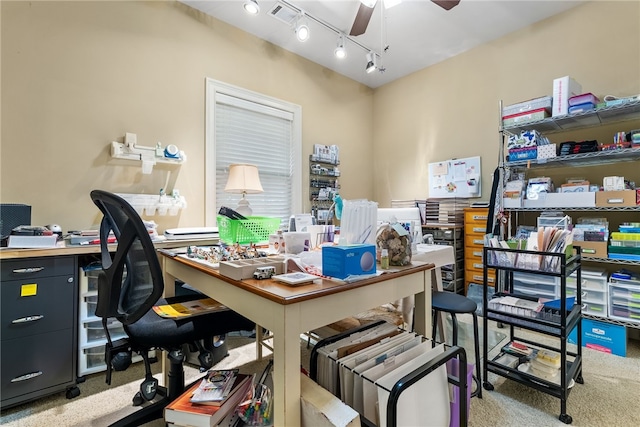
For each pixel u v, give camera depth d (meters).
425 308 1.32
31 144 2.03
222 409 1.03
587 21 2.69
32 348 1.63
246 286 0.96
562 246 1.54
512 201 2.71
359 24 2.48
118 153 2.31
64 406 1.62
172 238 2.28
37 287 1.65
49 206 2.09
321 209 3.81
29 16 2.03
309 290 0.91
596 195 2.34
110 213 1.20
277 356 0.85
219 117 3.00
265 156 3.35
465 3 2.72
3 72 1.94
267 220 1.79
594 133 2.67
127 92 2.42
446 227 3.27
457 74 3.61
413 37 3.25
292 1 2.69
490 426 1.42
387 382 0.89
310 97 3.74
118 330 1.99
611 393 1.68
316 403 0.85
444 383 1.04
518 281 2.62
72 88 2.18
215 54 2.92
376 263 1.18
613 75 2.55
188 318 1.25
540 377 1.60
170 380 1.37
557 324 1.51
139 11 2.49
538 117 2.57
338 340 1.17
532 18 2.93
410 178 4.09
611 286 2.21
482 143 3.40
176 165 2.67
